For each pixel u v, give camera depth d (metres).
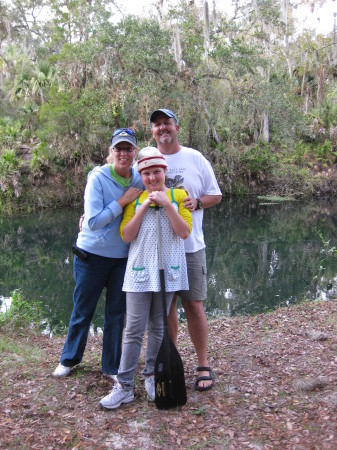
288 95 26.34
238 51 21.72
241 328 5.24
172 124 3.32
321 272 10.38
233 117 24.38
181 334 5.22
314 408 2.99
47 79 29.03
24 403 3.10
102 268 3.32
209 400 3.17
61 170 25.66
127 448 2.63
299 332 4.80
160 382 2.98
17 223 21.52
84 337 3.51
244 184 28.38
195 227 3.38
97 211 3.09
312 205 25.53
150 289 2.99
